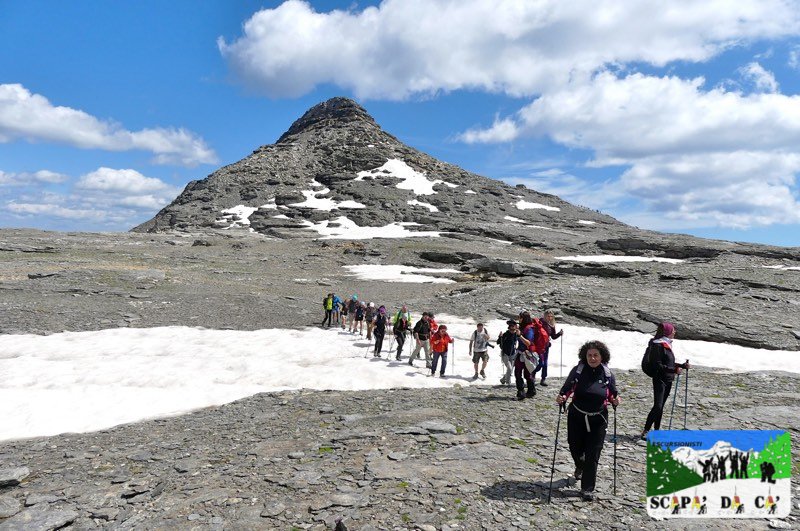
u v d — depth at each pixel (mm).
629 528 6203
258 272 62375
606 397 7141
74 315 29547
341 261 78250
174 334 26266
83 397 15234
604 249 91438
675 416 11828
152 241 94625
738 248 75562
